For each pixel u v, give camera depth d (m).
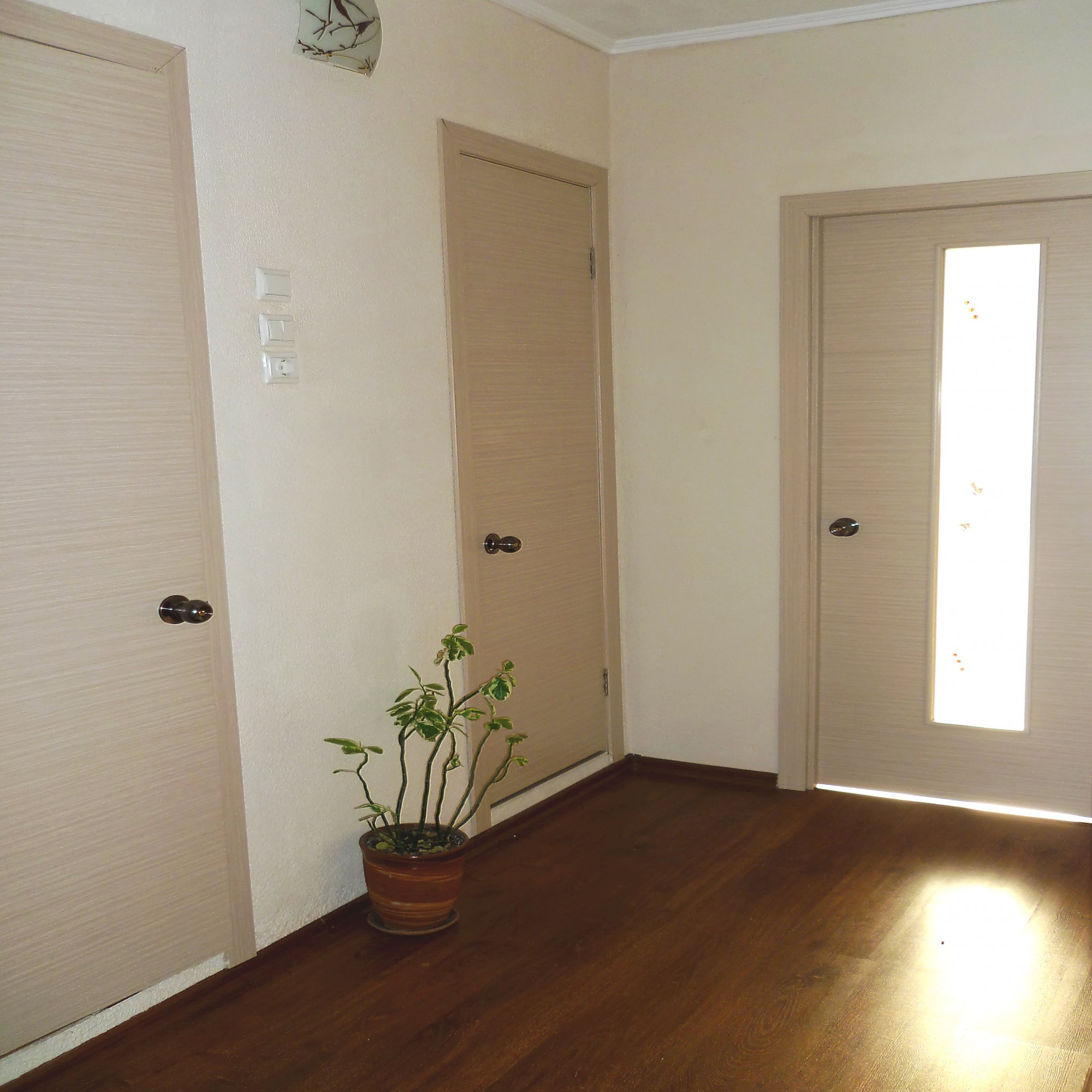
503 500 3.27
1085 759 3.29
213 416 2.32
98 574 2.11
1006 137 3.15
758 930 2.65
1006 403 3.27
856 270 3.42
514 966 2.50
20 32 1.91
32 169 1.95
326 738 2.56
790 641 3.59
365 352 2.72
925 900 2.79
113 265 2.10
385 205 2.77
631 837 3.28
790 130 3.42
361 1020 2.29
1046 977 2.41
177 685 2.28
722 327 3.60
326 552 2.64
